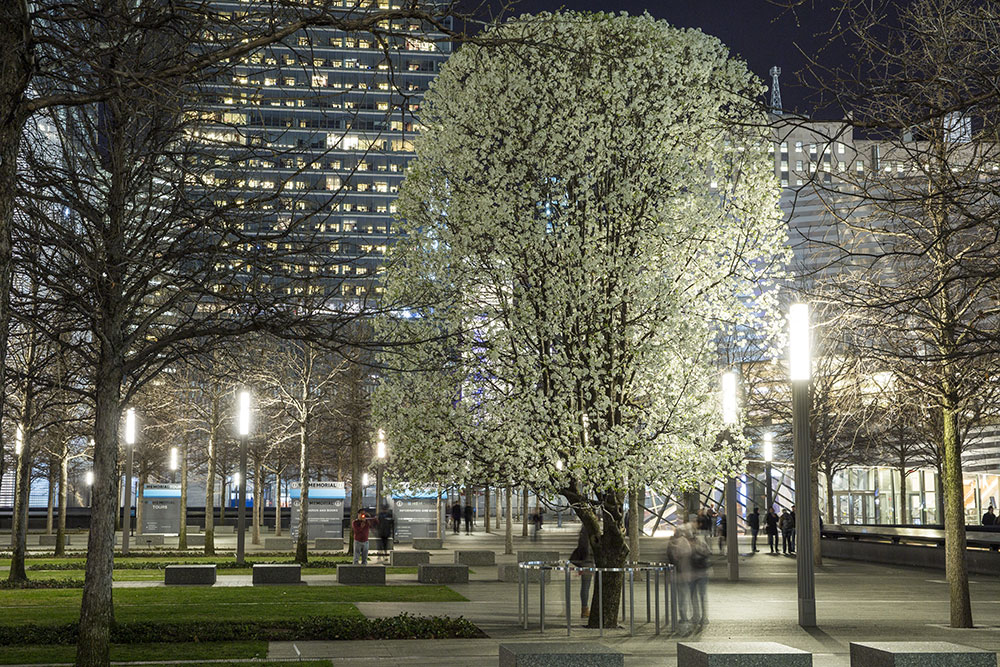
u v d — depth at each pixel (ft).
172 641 51.26
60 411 106.11
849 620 63.77
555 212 58.29
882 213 46.11
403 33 26.32
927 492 188.55
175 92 30.63
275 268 43.96
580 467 53.72
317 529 156.97
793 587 89.35
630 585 55.31
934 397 58.85
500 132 59.82
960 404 59.82
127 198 48.37
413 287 59.41
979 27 31.40
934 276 39.93
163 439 164.04
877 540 131.23
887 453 146.00
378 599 72.59
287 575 84.48
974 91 29.86
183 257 41.78
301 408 113.39
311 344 37.58
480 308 58.03
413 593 77.10
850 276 51.96
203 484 273.33
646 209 56.75
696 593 60.95
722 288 58.23
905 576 103.35
